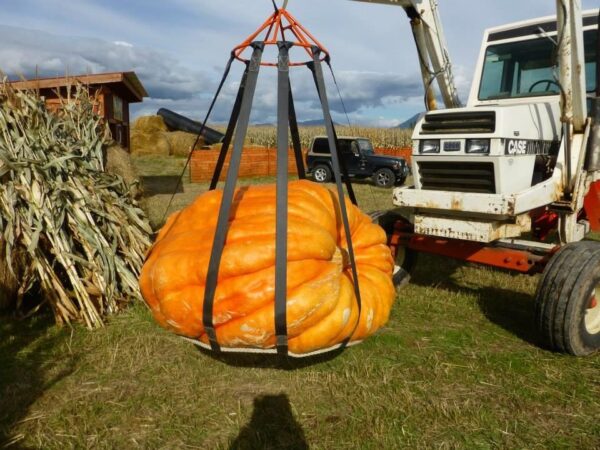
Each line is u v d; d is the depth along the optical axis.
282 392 3.05
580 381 3.28
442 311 4.57
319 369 3.36
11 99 4.43
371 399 2.96
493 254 4.39
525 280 5.55
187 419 2.75
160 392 3.02
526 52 5.00
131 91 12.35
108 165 5.57
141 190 5.98
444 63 4.86
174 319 2.28
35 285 4.48
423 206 4.18
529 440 2.62
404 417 2.79
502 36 5.19
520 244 4.54
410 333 4.04
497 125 3.70
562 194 4.17
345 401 2.95
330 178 17.84
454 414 2.81
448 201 4.01
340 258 2.49
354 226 2.87
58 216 4.12
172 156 26.75
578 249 3.70
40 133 4.35
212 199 2.67
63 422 2.71
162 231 2.81
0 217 3.88
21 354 3.50
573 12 3.70
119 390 3.04
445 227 4.15
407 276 5.22
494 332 4.12
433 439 2.61
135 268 4.63
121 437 2.60
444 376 3.31
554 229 5.81
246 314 2.18
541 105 4.29
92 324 4.00
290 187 2.78
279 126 2.09
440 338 3.95
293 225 2.33
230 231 2.32
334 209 2.74
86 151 4.81
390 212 5.31
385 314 2.59
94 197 4.46
